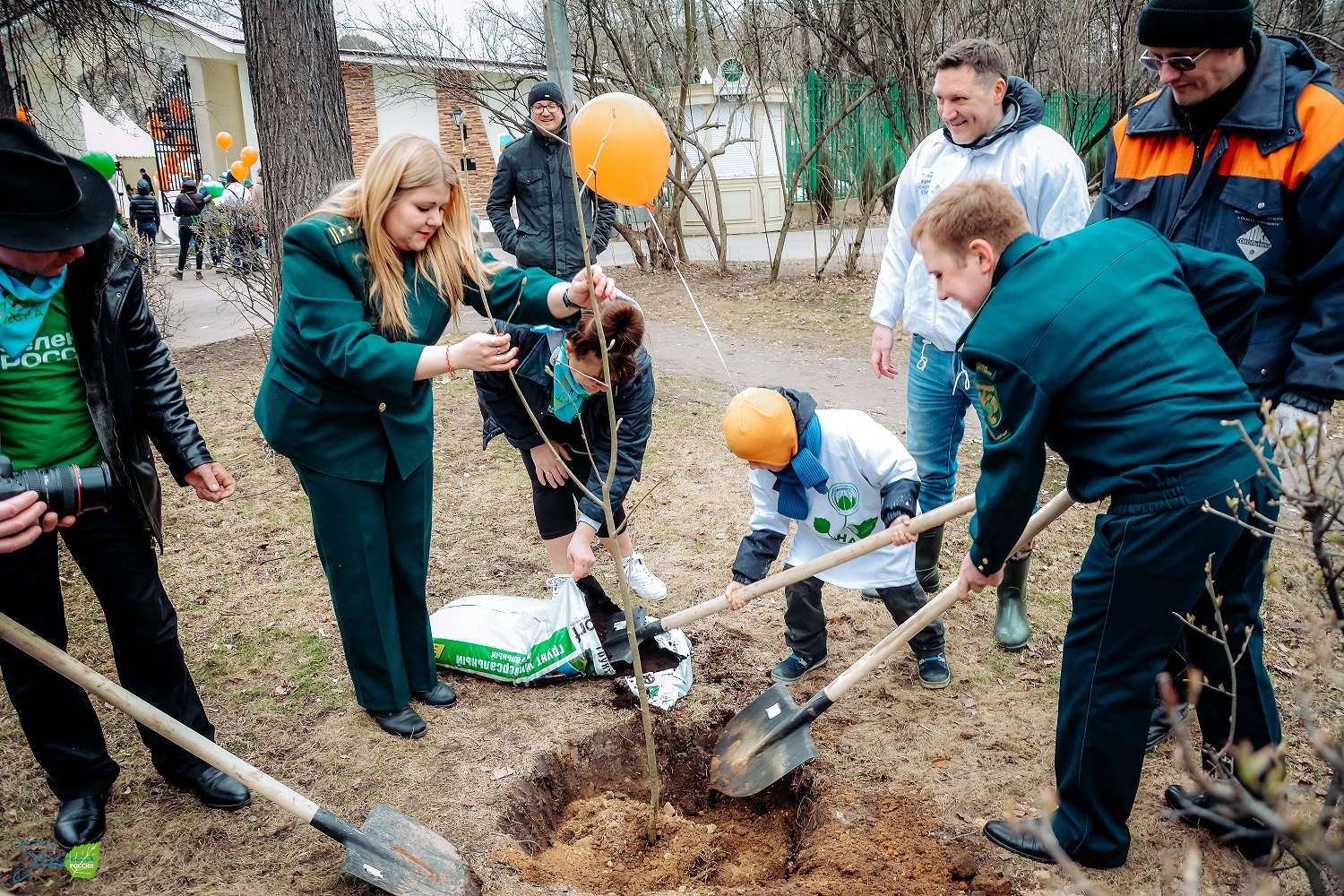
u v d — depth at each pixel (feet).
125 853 9.24
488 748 10.69
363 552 10.19
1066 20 31.65
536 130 22.16
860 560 11.24
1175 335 7.60
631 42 38.75
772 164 54.95
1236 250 9.14
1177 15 8.53
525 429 12.00
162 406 9.44
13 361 8.23
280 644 12.92
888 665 12.27
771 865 9.68
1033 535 8.91
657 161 10.04
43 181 7.63
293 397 9.61
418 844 8.79
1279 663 11.74
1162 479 7.47
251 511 17.13
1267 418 5.99
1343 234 8.51
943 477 12.93
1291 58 8.97
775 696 10.39
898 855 9.03
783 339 29.99
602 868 9.44
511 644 11.96
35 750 9.20
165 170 61.31
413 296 9.70
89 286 8.38
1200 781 4.72
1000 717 11.09
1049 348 7.63
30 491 7.39
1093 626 8.12
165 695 9.67
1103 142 37.14
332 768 10.39
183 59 56.18
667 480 18.30
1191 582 7.62
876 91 36.35
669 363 27.07
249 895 8.68
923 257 8.50
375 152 9.09
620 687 11.71
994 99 11.49
